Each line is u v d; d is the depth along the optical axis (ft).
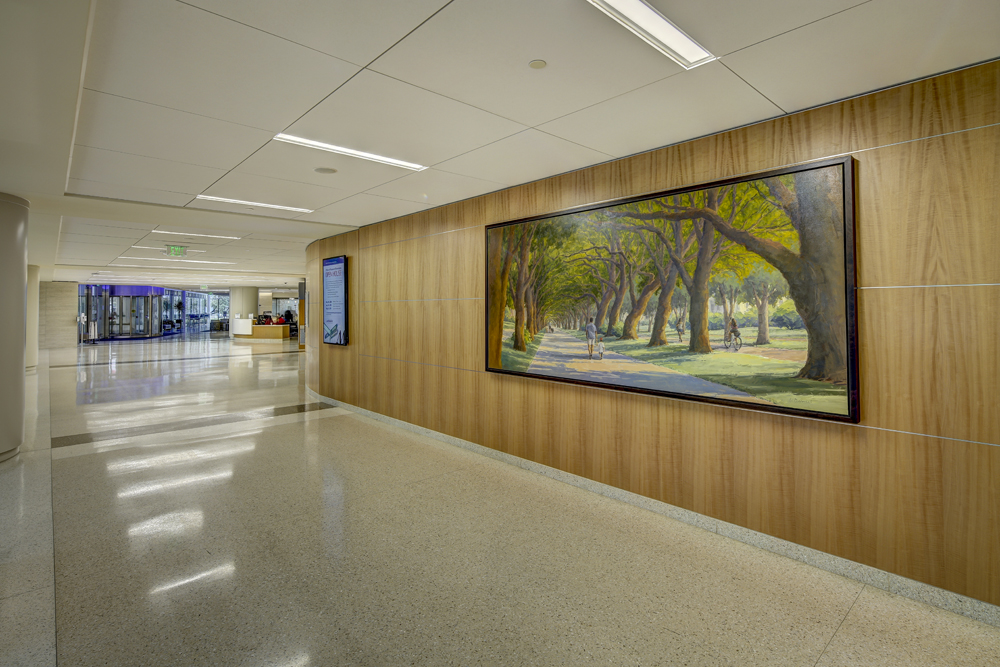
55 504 13.65
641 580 9.95
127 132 11.66
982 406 8.59
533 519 12.82
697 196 12.04
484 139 12.40
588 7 7.02
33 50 7.21
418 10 7.06
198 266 46.06
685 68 8.82
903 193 9.33
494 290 17.66
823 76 9.09
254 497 14.25
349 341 26.61
